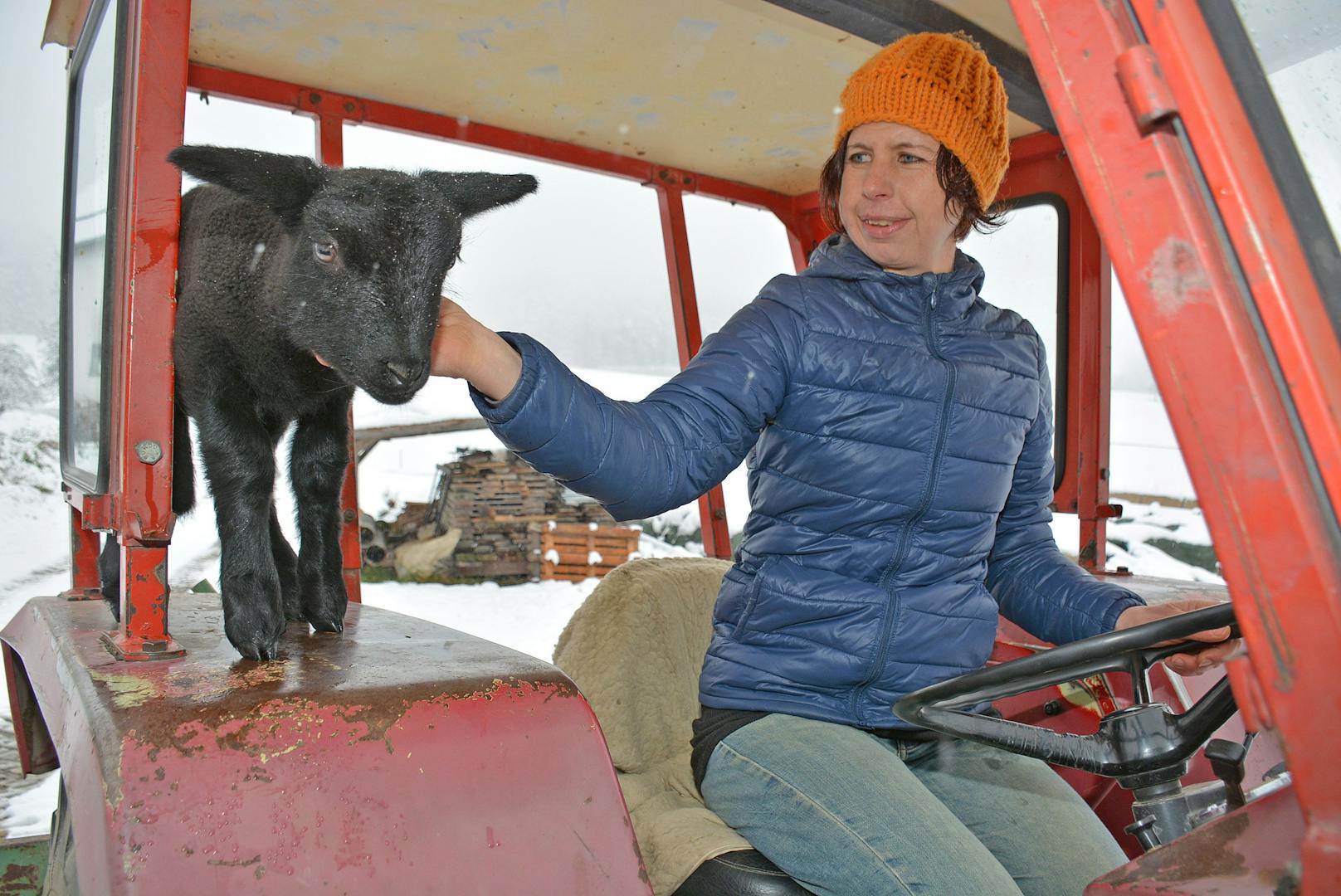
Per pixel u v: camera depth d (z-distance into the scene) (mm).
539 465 1354
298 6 2223
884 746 1550
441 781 1102
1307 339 611
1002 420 1673
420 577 8461
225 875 982
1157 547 6078
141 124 1294
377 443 9156
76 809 1035
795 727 1536
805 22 2234
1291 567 613
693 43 2385
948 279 1657
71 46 1997
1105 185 668
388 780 1081
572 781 1160
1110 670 1206
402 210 1339
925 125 1581
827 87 2625
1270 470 615
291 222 1404
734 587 1683
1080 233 2748
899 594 1587
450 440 9219
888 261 1697
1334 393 607
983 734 1209
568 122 2857
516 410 1285
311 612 1577
